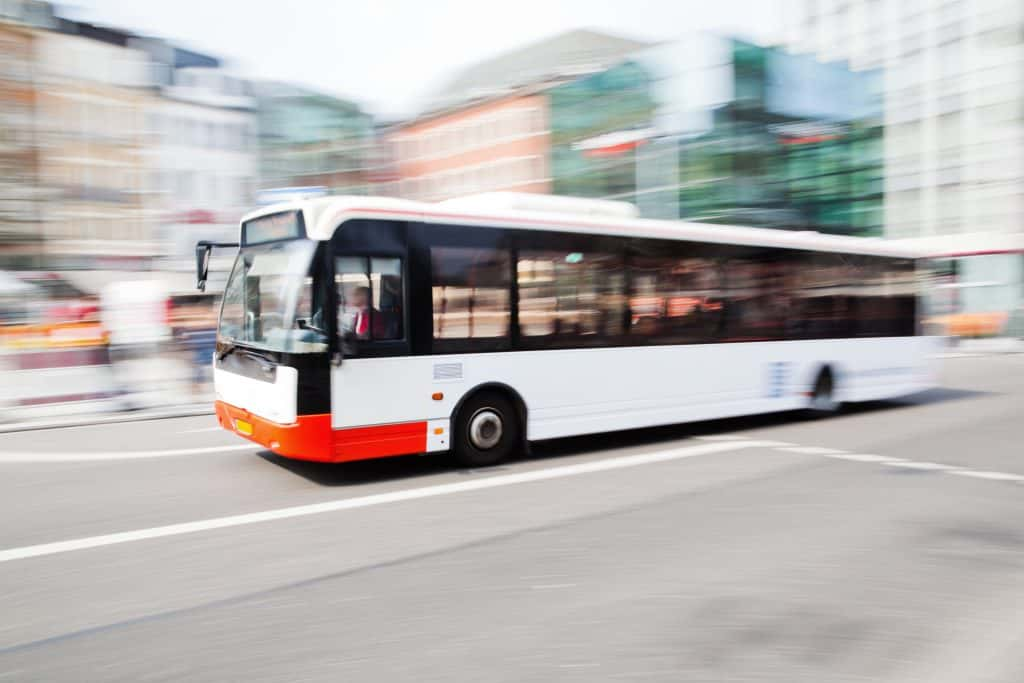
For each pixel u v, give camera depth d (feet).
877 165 142.31
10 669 12.09
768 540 18.52
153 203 120.67
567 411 28.58
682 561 17.02
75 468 26.68
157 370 43.47
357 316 23.89
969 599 14.98
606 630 13.46
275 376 23.35
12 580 15.96
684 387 32.01
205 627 13.58
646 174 133.39
